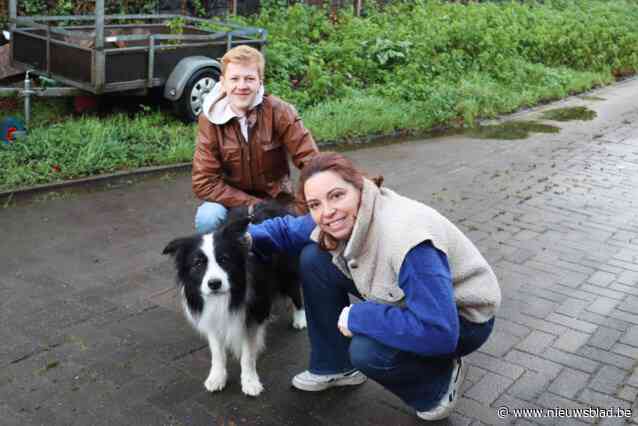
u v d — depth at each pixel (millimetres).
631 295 4074
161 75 6828
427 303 2244
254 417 2781
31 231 4664
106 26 7582
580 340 3490
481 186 6297
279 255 3145
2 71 7223
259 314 2947
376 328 2377
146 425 2697
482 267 2471
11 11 6914
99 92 6223
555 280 4250
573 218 5488
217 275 2660
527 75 11703
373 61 10000
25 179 5445
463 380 2844
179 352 3275
